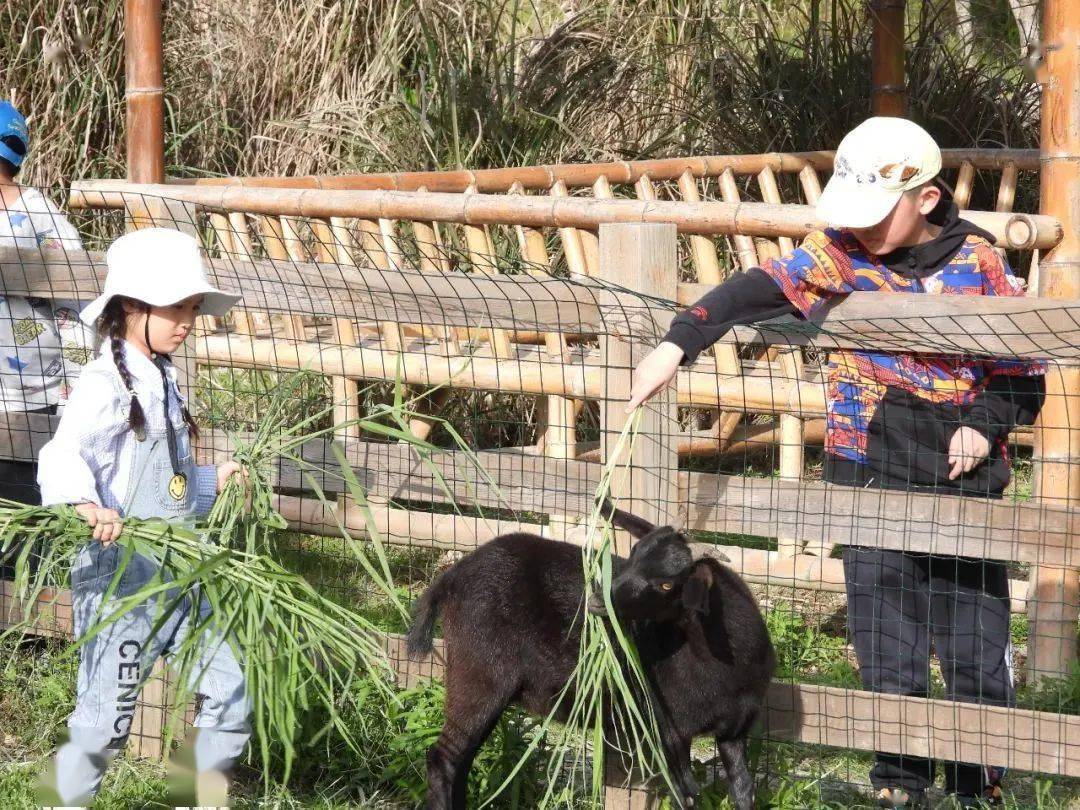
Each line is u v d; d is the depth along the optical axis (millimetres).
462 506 7676
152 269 4730
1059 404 6410
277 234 8281
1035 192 11227
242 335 7859
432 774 5129
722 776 5449
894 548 4996
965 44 12453
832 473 5242
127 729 4961
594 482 5473
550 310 5301
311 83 12844
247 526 5258
